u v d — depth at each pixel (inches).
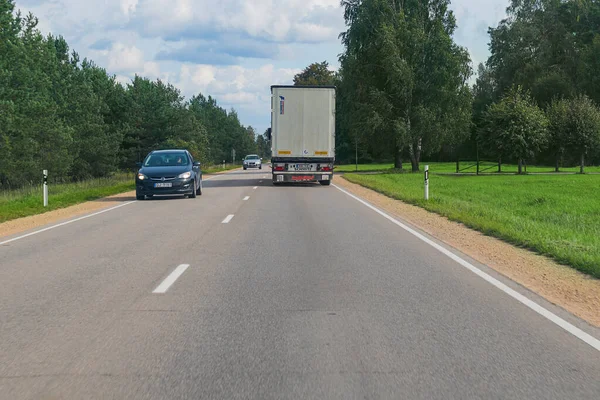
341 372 178.4
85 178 1897.1
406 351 197.6
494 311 249.3
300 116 1127.6
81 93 1883.6
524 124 1802.4
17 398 159.6
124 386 167.6
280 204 788.6
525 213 692.1
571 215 653.3
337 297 274.1
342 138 3892.7
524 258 383.2
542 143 1856.5
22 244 454.6
